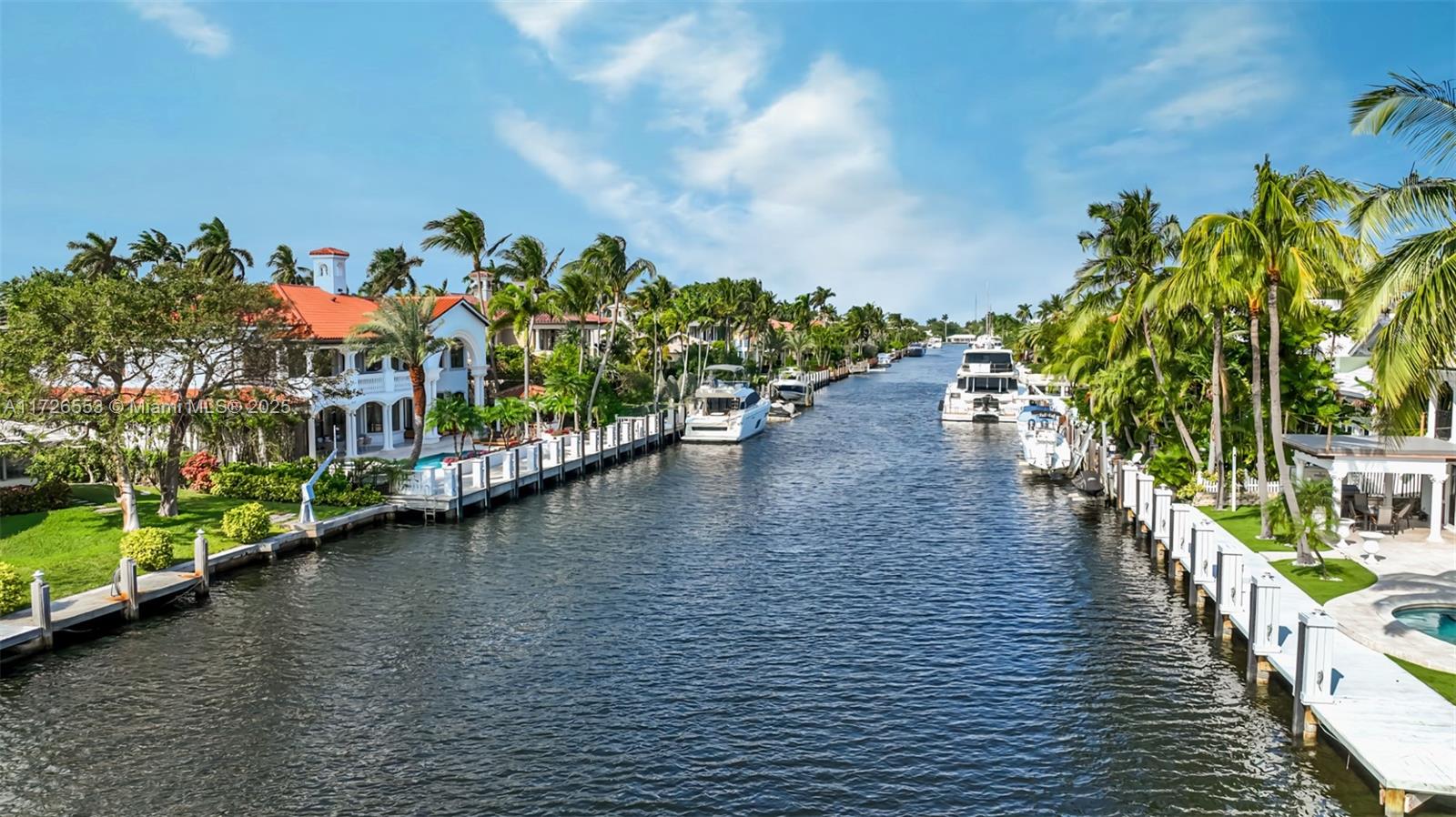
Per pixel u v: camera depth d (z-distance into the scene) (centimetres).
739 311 11075
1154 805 1472
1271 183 2323
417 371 4138
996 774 1586
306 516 3206
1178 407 3656
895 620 2411
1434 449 2662
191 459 3816
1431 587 2189
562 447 4650
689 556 3098
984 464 5225
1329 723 1512
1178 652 2144
